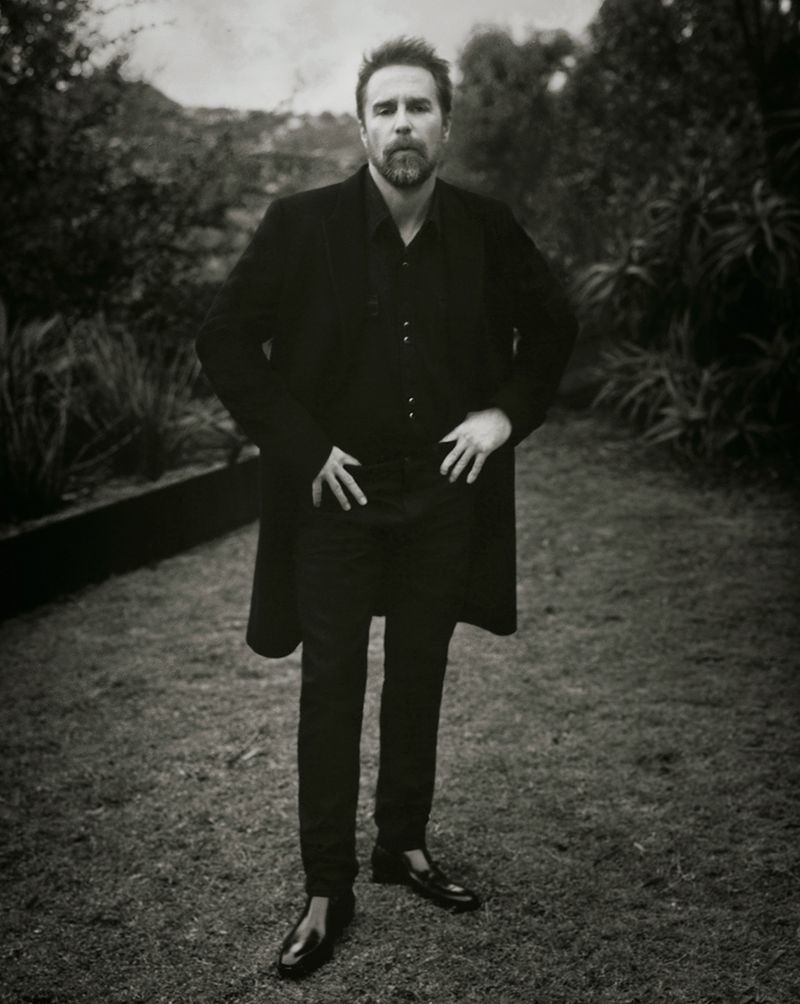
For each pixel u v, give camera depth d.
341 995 2.19
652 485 5.66
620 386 6.74
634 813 2.81
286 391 2.17
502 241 2.26
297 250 2.17
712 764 3.04
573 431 6.53
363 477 2.19
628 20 7.09
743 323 6.25
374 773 3.02
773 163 6.40
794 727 3.24
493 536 2.37
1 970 2.28
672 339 6.30
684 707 3.38
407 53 2.11
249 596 4.34
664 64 7.12
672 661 3.71
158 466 5.12
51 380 5.09
